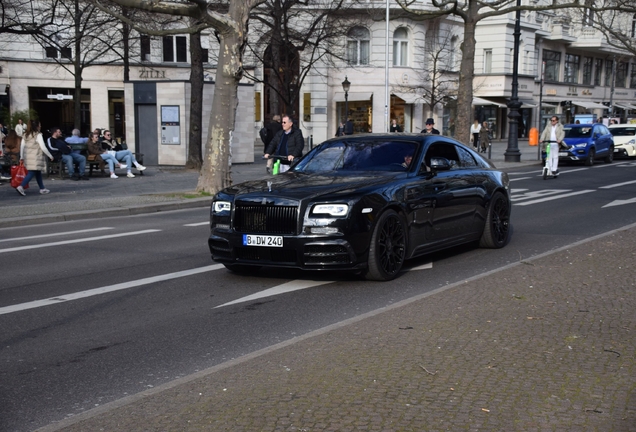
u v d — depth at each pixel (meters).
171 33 16.27
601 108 65.69
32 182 20.72
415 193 8.45
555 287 6.98
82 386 4.90
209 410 4.07
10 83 41.44
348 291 7.64
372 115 45.53
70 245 10.93
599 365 4.66
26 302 7.34
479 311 6.10
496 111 55.03
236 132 29.33
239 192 8.00
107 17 28.86
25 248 10.69
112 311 6.96
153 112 27.52
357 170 8.82
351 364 4.78
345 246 7.51
